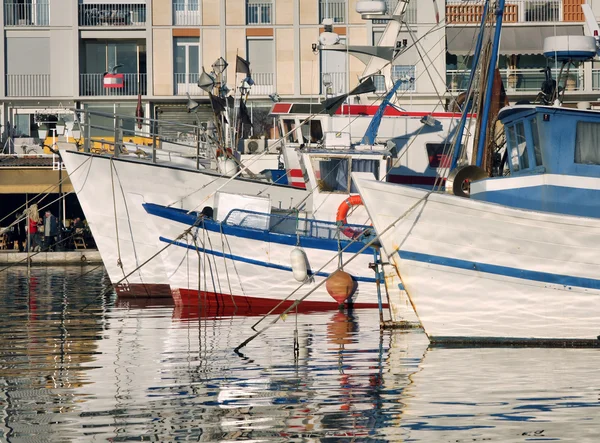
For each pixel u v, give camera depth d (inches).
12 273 3324.3
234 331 1651.1
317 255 2018.9
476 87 1980.8
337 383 1147.3
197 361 1317.7
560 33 4532.5
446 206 1416.1
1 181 4254.4
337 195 2111.2
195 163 2405.3
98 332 1653.5
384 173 2128.4
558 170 1451.8
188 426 952.3
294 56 4985.2
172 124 2304.4
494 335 1432.1
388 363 1283.2
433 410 1005.8
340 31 4968.0
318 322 1769.2
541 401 1041.5
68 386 1144.2
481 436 909.2
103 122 5004.9
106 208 2246.6
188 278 2057.1
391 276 1646.2
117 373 1227.2
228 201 2075.5
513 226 1403.8
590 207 1451.8
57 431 935.7
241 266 2036.2
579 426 938.7
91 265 3742.6
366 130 2348.7
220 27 5004.9
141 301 2215.8
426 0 4355.3
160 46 5012.3
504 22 4571.9
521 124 1498.5
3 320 1860.2
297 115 2450.8
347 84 3998.5
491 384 1131.9
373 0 2455.7
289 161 2365.9
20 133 5036.9
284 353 1384.1
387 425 950.4
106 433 927.7
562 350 1385.3
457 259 1424.7
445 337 1448.1
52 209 4475.9
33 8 5014.8
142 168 2229.3
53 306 2129.7
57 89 5002.5
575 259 1405.0
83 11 5029.5
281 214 2085.4
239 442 898.7
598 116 1444.4
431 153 2347.4
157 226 2052.2
